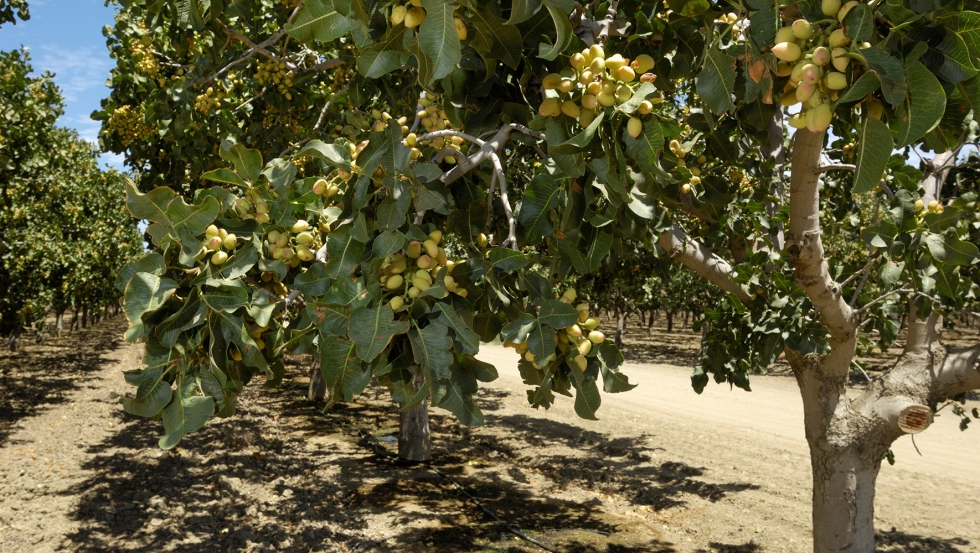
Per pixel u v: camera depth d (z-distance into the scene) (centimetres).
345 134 236
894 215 324
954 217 312
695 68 241
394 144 177
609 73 165
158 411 174
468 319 176
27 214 1591
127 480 913
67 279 2288
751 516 840
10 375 1816
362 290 171
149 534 725
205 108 516
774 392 1878
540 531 792
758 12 140
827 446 466
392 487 955
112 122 667
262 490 912
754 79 149
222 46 474
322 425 1377
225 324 177
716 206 337
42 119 1171
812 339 411
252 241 185
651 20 221
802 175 282
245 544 712
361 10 159
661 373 2275
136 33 661
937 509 861
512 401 1659
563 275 232
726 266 434
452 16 144
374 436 1296
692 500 905
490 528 798
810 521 818
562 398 1705
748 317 461
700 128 303
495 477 1027
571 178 201
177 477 938
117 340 3119
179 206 175
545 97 172
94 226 2623
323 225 216
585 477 1022
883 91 111
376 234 184
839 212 525
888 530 793
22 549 671
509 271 194
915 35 121
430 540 751
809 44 133
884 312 444
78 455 1031
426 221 273
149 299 170
